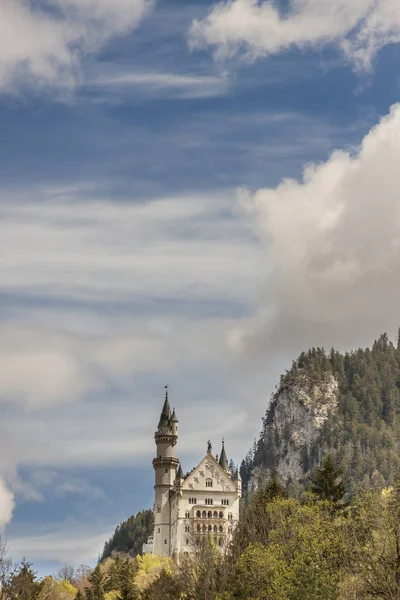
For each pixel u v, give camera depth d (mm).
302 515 119688
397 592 103312
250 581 114500
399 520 112188
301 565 99938
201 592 125000
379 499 119312
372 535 113062
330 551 110438
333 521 119375
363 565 108500
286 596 99312
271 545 111625
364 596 107062
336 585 102000
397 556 107125
